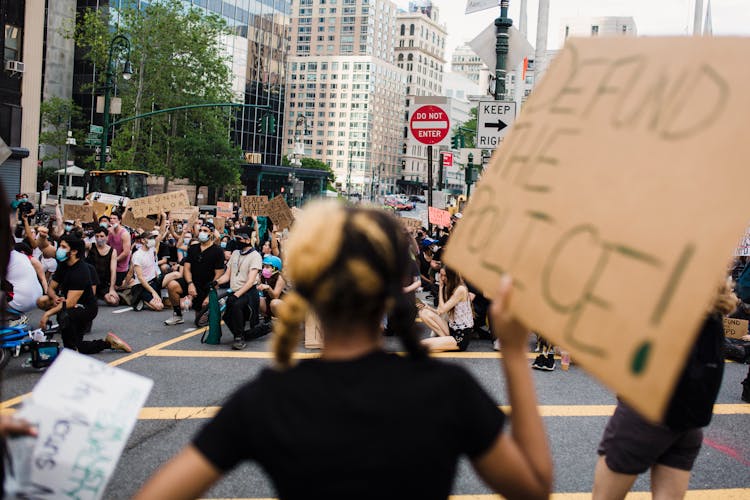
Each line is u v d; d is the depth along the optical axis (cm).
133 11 5250
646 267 135
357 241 162
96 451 201
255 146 9656
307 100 19575
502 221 169
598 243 145
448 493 156
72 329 852
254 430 157
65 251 833
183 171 5788
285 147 19712
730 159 131
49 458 198
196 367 845
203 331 1104
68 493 198
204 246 1141
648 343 131
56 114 6600
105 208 2130
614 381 134
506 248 164
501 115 1356
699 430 373
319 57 19388
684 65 147
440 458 153
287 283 1172
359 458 149
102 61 5228
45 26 7138
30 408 200
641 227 139
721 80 139
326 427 151
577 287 145
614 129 153
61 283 855
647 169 142
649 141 145
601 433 642
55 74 7275
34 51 4228
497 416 162
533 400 168
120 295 1319
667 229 135
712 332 352
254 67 9525
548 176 162
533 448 167
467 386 162
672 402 351
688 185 135
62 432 200
